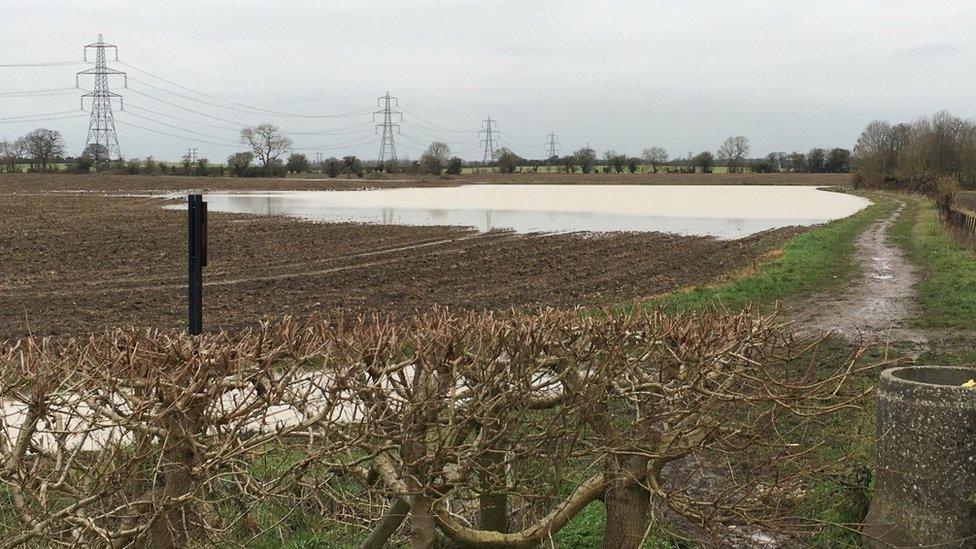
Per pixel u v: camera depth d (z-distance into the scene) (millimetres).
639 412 4973
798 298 20109
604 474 5078
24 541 3771
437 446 4422
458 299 20844
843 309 18422
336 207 61625
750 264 28391
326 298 20859
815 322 16734
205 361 3908
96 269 25953
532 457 4777
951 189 49625
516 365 4520
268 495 4320
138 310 18641
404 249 33156
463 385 4543
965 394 5145
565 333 4820
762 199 84062
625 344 4934
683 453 4969
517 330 4562
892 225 47500
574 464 5801
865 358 12641
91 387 3953
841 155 173125
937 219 48812
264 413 4027
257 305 19594
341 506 5383
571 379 4750
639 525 5098
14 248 30562
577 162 176375
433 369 4281
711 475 6781
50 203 57875
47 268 26031
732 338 5211
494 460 4746
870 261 28875
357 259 29594
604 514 6508
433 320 4699
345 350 4227
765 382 5199
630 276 25875
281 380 4043
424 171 155000
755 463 5941
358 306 19484
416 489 4434
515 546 4867
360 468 4637
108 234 35812
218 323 16953
